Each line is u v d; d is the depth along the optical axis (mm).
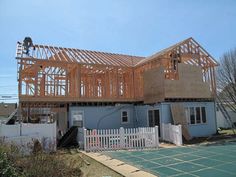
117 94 22594
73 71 23656
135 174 8844
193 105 21359
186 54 22125
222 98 30094
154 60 21516
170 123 18984
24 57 19344
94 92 23609
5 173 6441
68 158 11266
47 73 22719
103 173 9180
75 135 17359
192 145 16125
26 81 23016
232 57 29656
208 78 23016
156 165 10312
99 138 15367
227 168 9336
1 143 9273
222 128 28500
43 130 14602
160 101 20188
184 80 21172
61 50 22922
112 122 22359
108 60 23734
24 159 7984
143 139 15945
